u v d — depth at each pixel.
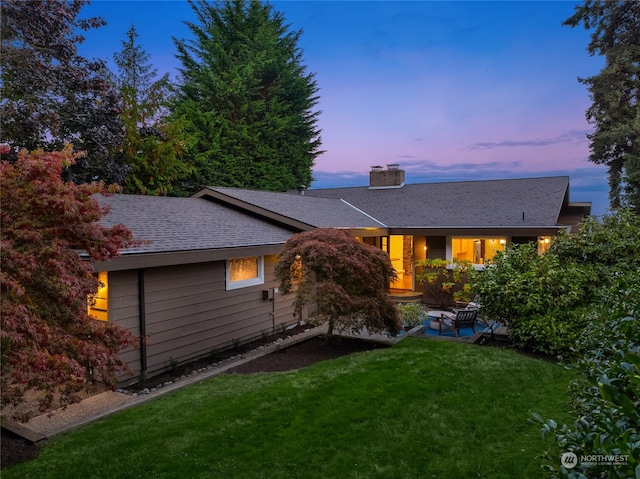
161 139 17.23
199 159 19.47
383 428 4.04
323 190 18.48
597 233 7.55
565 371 5.61
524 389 4.98
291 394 4.96
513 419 4.19
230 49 23.06
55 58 12.25
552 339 6.41
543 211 11.69
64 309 3.64
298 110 25.67
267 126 22.97
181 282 7.23
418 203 14.60
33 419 4.89
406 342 7.55
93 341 3.87
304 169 25.70
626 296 3.03
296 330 9.73
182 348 7.24
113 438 4.06
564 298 6.61
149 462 3.52
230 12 23.56
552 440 3.69
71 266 3.65
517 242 11.93
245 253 7.87
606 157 19.19
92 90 13.16
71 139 13.02
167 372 6.92
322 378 5.51
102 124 13.46
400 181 16.83
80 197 3.88
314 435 3.94
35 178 3.66
